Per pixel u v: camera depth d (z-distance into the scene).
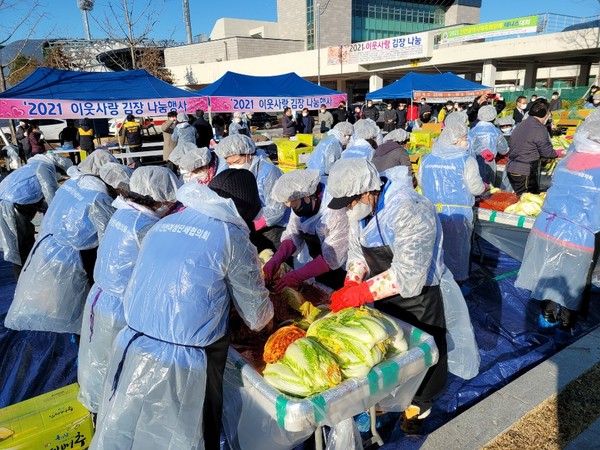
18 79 23.22
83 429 2.72
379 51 30.22
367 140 6.43
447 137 4.54
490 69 26.91
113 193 3.89
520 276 4.04
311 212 3.26
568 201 3.58
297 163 8.61
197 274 2.02
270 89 11.88
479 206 5.16
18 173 4.97
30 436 2.56
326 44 44.50
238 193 2.37
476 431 2.75
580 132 3.54
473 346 3.04
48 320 3.80
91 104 9.18
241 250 2.11
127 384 2.08
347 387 2.01
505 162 7.88
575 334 3.98
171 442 2.09
